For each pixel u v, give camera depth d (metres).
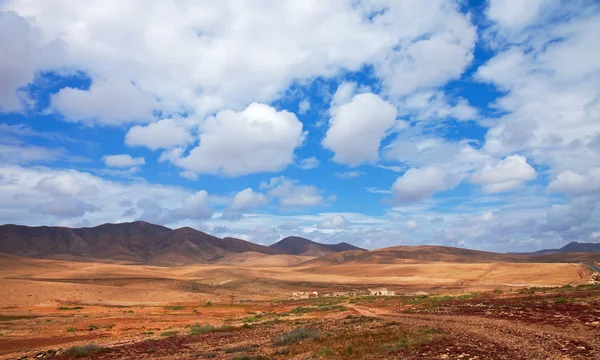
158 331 44.22
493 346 21.05
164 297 97.19
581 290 50.91
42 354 29.81
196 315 63.88
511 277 139.38
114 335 41.84
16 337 41.72
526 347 20.27
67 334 43.41
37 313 67.00
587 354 17.83
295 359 22.23
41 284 97.38
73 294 91.88
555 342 20.97
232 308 76.50
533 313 32.69
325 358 21.75
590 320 26.28
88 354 29.19
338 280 182.12
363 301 73.00
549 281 116.12
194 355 26.66
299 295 111.56
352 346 24.25
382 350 22.27
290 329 37.84
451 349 20.75
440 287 124.88
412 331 28.14
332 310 58.91
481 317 34.44
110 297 93.25
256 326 43.22
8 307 77.69
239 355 24.58
